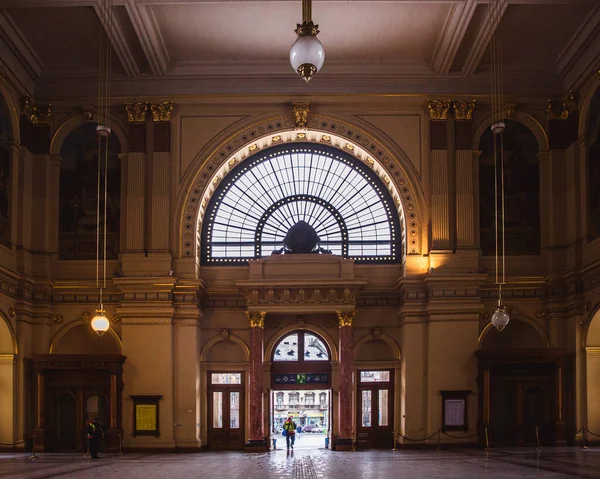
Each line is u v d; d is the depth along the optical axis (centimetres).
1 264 2689
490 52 2942
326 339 3134
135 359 2942
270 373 3136
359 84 3078
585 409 2836
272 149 3222
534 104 3078
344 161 3222
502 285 3028
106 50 2898
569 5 2591
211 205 3191
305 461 2412
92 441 2592
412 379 2984
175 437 2936
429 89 3078
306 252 3112
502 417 2978
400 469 2041
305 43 1625
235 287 3120
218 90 3080
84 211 3092
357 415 3112
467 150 3055
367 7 2642
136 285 2964
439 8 2642
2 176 2803
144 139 3069
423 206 3058
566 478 1686
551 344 2975
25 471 2042
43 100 3070
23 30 2761
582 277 2859
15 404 2855
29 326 2958
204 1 2517
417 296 3016
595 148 2792
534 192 3084
